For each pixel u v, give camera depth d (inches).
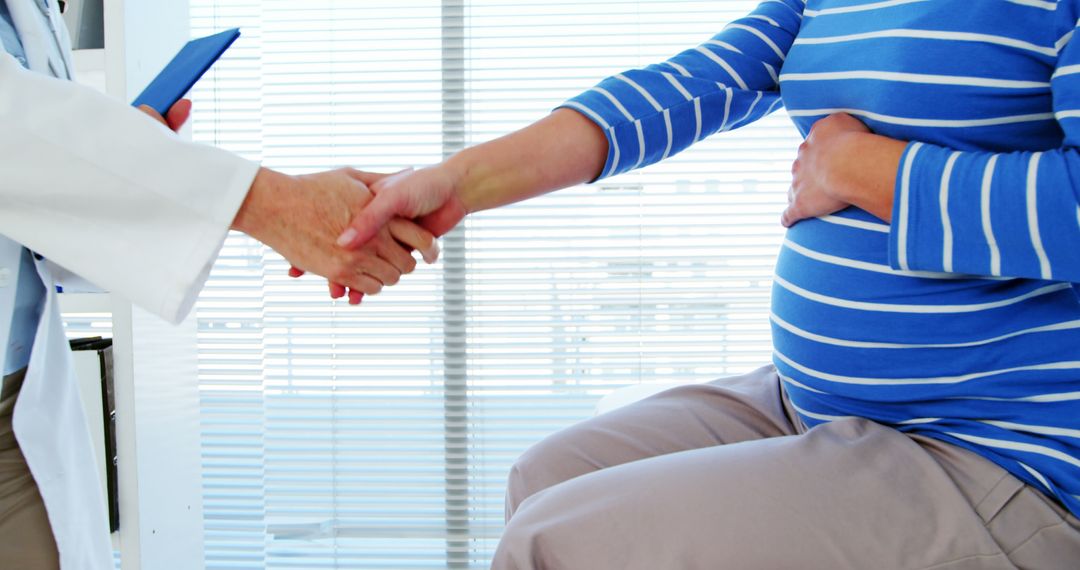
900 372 30.6
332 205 37.1
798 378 34.4
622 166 39.2
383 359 76.4
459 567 77.2
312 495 77.4
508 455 77.3
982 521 26.9
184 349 60.7
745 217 75.5
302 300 76.0
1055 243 25.2
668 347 76.3
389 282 40.1
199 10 74.7
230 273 75.5
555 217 75.0
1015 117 28.9
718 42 41.3
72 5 55.9
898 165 28.2
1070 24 27.1
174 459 58.7
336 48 74.7
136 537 52.8
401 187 37.0
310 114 75.0
